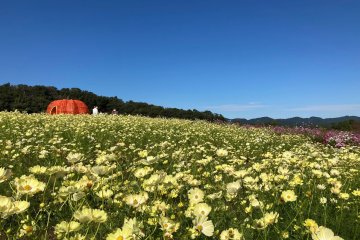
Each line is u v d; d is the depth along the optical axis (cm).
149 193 389
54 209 371
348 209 417
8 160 670
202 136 1399
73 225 245
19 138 984
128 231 227
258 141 1387
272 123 2705
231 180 506
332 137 1833
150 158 375
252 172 550
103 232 310
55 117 1745
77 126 1346
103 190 354
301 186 473
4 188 484
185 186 443
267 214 306
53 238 333
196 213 289
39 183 289
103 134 1205
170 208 354
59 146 872
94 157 796
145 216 327
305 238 327
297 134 2125
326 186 484
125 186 414
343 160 777
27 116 1695
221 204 380
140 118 2234
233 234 283
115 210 356
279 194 424
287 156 602
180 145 1117
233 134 1673
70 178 457
